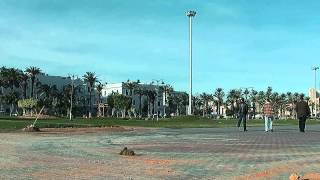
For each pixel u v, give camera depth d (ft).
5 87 544.21
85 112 634.84
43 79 605.73
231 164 37.93
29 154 45.93
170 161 40.09
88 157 43.32
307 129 118.01
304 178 29.89
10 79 531.09
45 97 553.23
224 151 49.78
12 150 50.21
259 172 33.24
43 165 37.06
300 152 48.32
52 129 98.94
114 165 37.27
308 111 97.40
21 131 91.97
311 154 46.09
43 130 95.71
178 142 64.64
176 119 230.07
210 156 44.42
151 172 33.35
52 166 36.45
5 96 533.96
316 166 36.35
